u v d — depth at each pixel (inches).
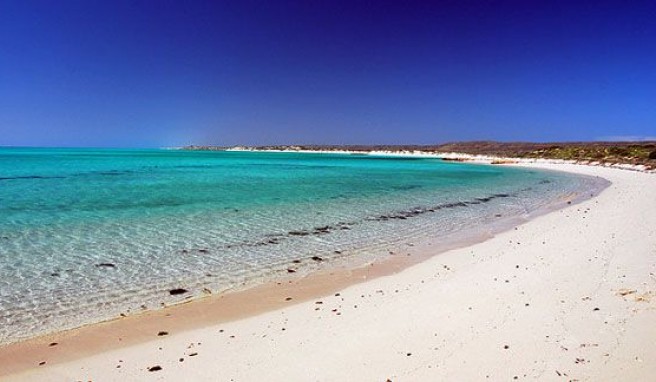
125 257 436.1
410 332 244.2
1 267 394.9
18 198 868.0
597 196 971.9
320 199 930.1
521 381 188.1
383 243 513.3
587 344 217.2
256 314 289.9
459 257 437.1
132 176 1585.9
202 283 359.9
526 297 291.9
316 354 222.7
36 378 204.7
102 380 202.2
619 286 301.4
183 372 208.4
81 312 293.7
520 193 1103.0
